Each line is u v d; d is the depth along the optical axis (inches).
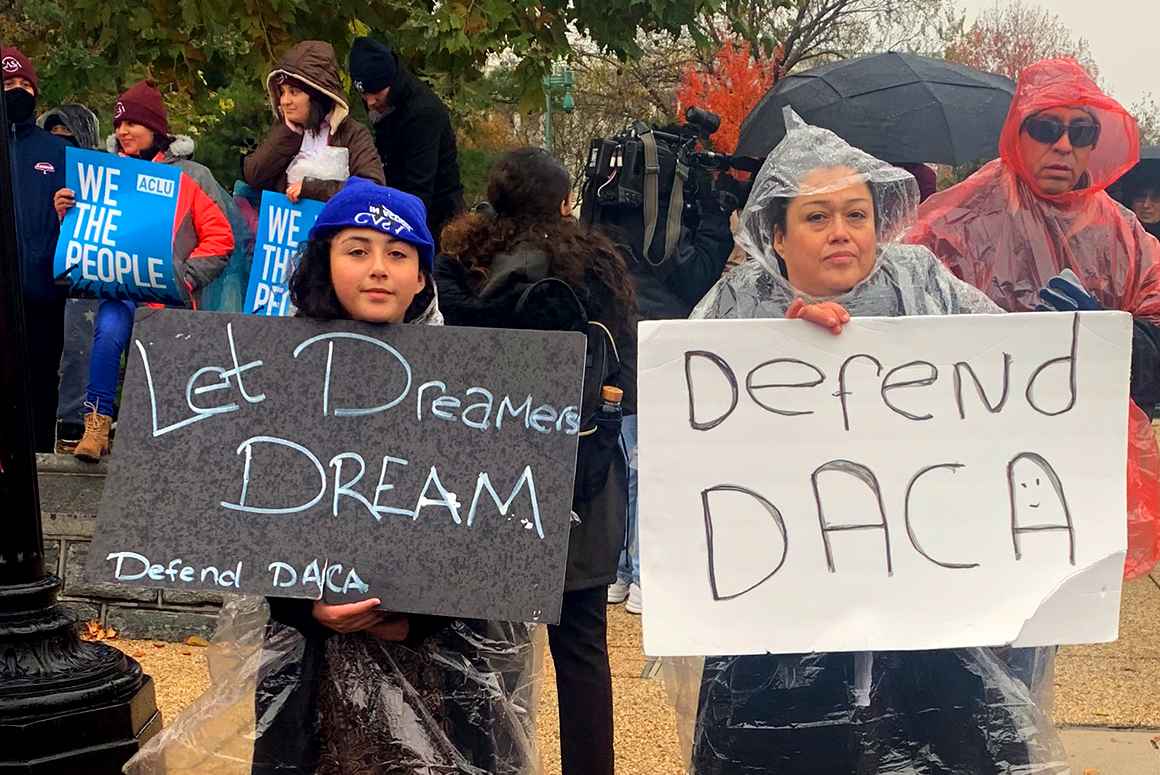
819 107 291.7
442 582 100.2
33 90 223.8
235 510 101.9
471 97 419.2
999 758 112.9
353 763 102.4
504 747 111.9
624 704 183.5
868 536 110.3
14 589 137.7
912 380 111.1
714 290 119.6
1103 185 152.9
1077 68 149.6
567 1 369.7
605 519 132.1
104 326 215.2
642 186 227.0
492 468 101.7
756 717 112.8
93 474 212.5
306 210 211.3
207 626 211.2
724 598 109.3
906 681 113.0
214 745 109.3
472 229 139.9
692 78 874.8
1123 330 112.0
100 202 216.5
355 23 345.4
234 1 316.5
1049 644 110.6
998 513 111.3
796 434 110.5
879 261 116.6
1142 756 166.6
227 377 103.9
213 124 439.8
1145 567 141.7
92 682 138.5
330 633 103.0
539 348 102.9
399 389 103.2
